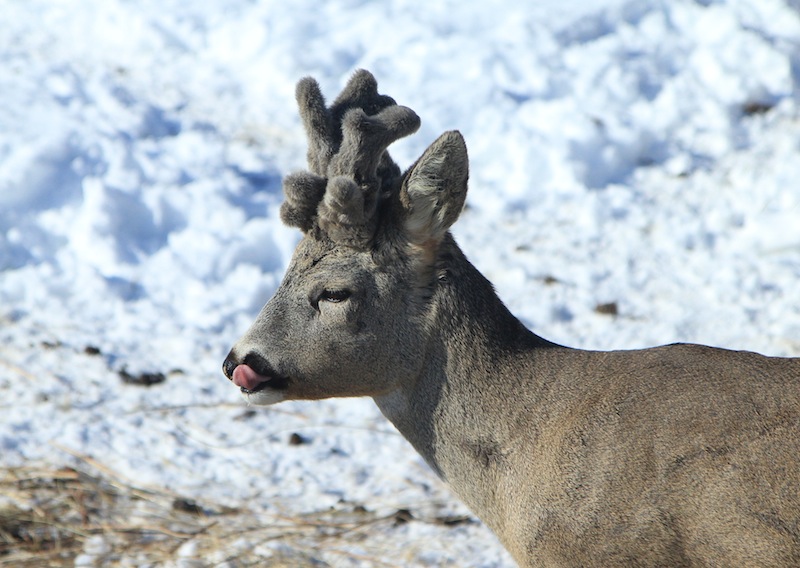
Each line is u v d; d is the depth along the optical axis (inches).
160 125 975.6
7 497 614.2
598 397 413.4
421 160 412.5
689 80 1016.9
